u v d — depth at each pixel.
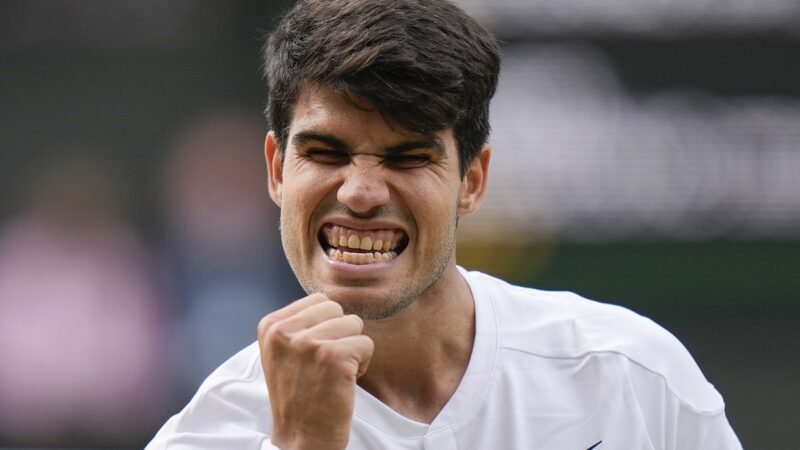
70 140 25.36
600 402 10.19
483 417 10.20
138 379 25.27
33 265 25.22
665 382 10.30
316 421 9.16
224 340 25.42
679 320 25.36
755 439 25.11
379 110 9.22
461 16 9.91
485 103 10.12
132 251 25.41
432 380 10.32
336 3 9.65
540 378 10.32
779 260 25.20
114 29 25.34
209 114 25.50
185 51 25.42
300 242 9.60
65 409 25.16
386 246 9.52
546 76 25.28
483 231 25.47
